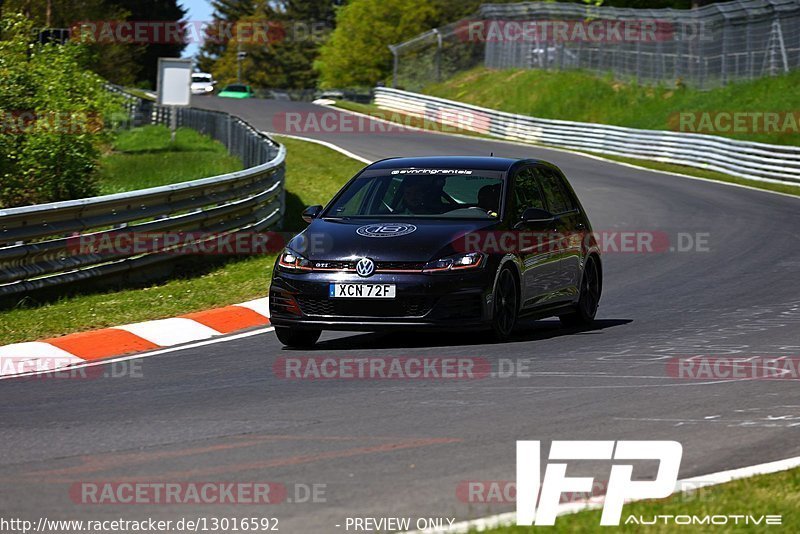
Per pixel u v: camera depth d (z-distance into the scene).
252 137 95.06
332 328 34.03
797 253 60.44
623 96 183.50
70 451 22.56
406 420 24.94
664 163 129.12
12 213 41.94
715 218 78.44
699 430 23.84
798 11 152.12
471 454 21.83
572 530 16.58
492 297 34.50
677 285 51.06
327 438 23.34
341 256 34.34
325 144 134.62
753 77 159.50
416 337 37.41
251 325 41.44
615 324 40.91
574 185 102.75
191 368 32.47
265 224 64.88
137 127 173.62
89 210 46.59
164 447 22.78
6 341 37.19
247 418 25.41
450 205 36.94
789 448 22.28
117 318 40.97
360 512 18.17
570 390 28.16
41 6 162.75
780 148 108.56
